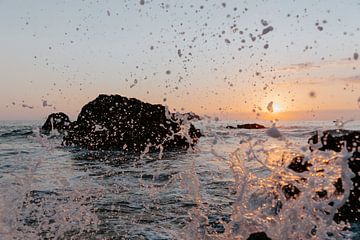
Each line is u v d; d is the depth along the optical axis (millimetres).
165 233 4715
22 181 5941
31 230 4754
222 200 6250
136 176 8969
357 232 4406
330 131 5898
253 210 3996
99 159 12953
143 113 17609
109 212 5668
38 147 16375
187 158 12344
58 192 6980
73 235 4641
